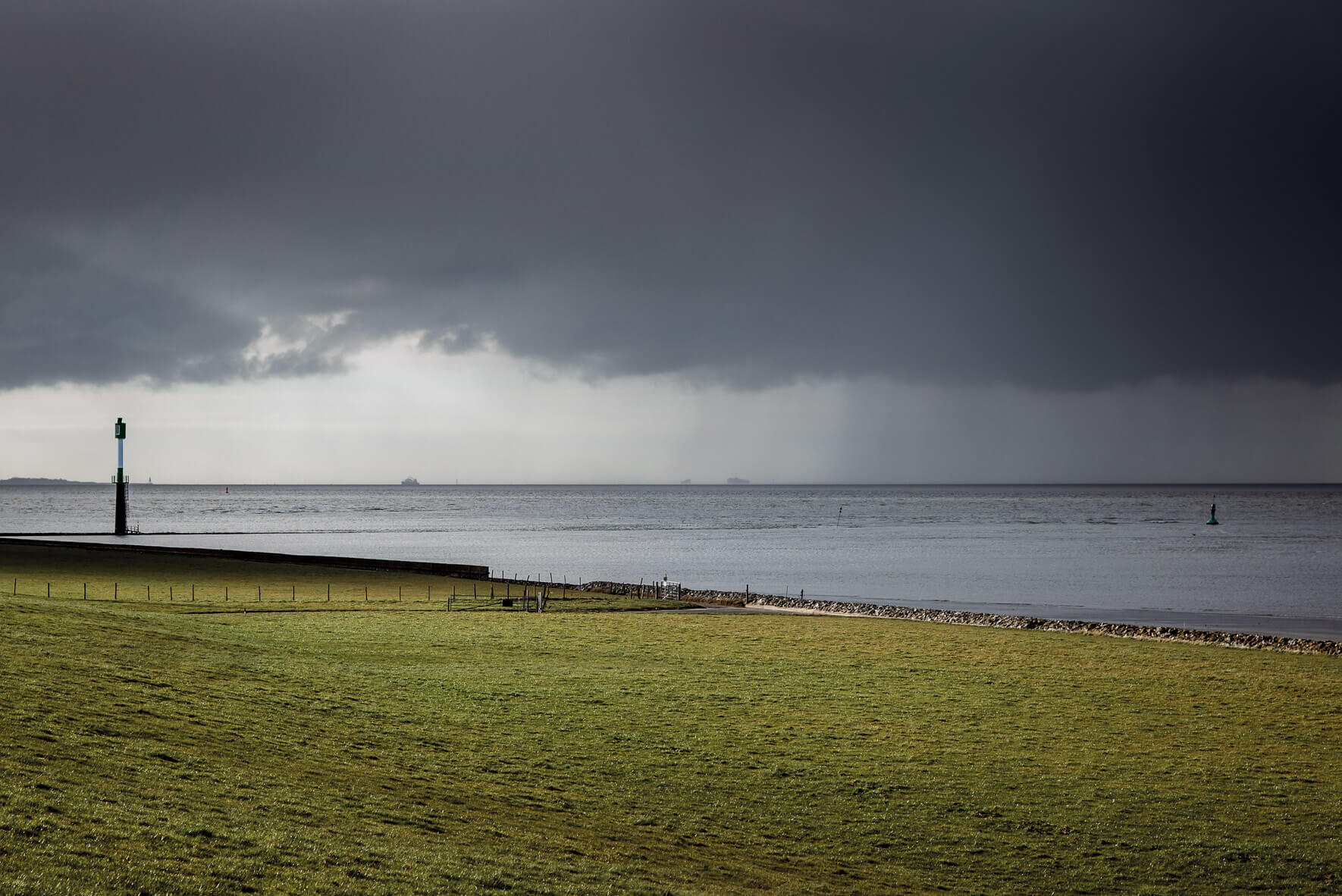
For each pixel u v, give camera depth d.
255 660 56.47
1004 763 44.16
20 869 20.41
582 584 128.25
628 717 50.34
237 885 22.00
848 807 38.06
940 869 32.25
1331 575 149.88
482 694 53.56
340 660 61.81
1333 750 46.81
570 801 36.09
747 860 31.80
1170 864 32.97
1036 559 182.38
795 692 58.09
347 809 30.50
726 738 46.97
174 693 43.00
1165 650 76.19
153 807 26.77
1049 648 76.62
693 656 70.25
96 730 34.25
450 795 34.50
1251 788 41.03
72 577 112.25
